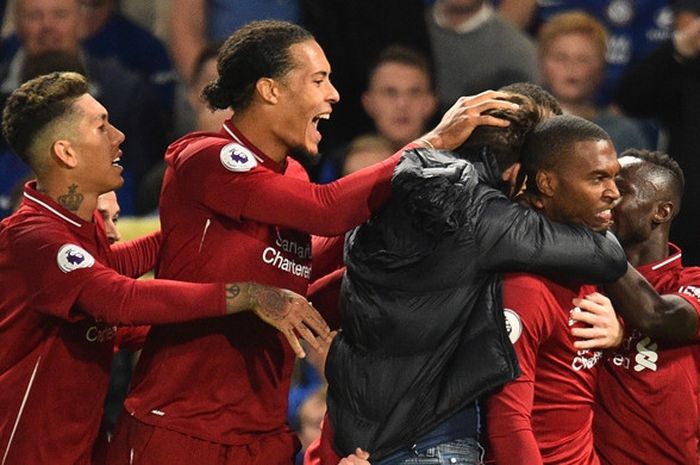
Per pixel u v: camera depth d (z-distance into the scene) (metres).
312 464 14.63
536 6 29.34
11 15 28.55
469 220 13.60
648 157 15.61
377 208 14.10
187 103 27.78
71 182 14.98
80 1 28.12
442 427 13.78
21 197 23.84
